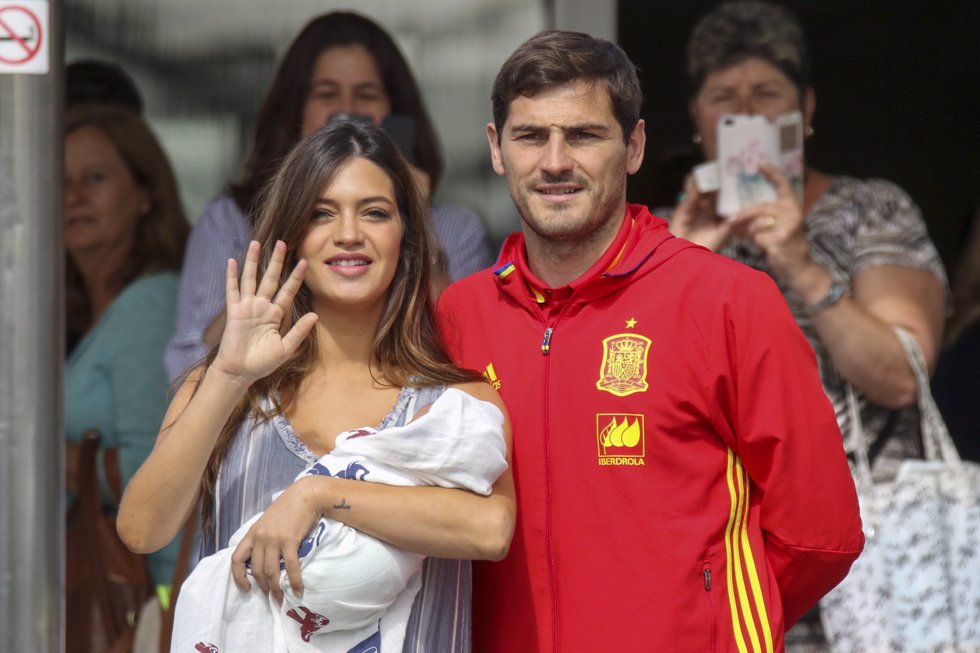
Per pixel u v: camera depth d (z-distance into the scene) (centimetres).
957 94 1380
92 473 1252
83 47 1485
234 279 785
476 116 1446
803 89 1348
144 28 1483
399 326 849
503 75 855
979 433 1301
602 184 845
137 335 1384
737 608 830
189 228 1461
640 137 886
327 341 846
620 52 861
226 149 1478
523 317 884
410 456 780
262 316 780
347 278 821
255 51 1478
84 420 1362
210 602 780
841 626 1138
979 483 1141
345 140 836
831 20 1373
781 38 1341
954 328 1331
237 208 1330
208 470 828
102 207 1420
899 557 1132
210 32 1482
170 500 778
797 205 1198
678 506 830
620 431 835
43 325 833
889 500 1145
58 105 845
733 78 1341
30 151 827
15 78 823
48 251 834
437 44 1447
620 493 833
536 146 845
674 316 845
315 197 821
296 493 770
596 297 862
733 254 1279
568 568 838
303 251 828
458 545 776
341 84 1346
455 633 816
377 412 833
